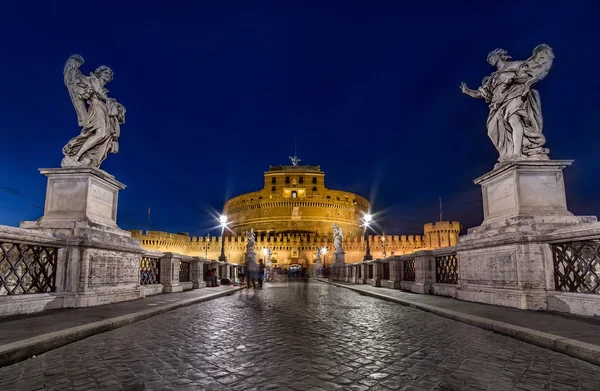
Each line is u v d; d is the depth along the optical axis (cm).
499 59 1002
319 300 1301
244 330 645
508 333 562
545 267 784
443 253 1229
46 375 376
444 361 430
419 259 1424
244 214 10781
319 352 480
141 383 356
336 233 4231
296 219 10012
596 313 656
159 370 397
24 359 434
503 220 909
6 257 696
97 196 980
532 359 433
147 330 630
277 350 491
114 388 342
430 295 1288
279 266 7500
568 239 714
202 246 8788
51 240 788
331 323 730
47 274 810
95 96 983
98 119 981
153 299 1099
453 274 1214
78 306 825
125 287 1035
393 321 751
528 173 903
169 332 616
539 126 946
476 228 1020
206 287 1900
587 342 451
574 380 360
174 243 8644
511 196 922
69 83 979
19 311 708
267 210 10281
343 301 1255
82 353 465
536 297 773
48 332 518
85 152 966
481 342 527
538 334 503
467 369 399
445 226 8494
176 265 1500
